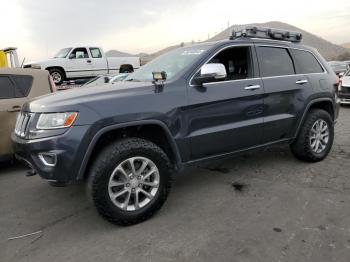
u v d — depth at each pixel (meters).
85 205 3.83
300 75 4.68
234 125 3.90
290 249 2.75
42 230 3.29
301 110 4.61
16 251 2.92
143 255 2.78
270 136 4.34
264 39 4.45
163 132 3.44
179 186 4.25
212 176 4.54
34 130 3.07
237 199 3.78
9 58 13.15
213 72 3.50
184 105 3.49
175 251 2.81
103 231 3.20
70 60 15.53
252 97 4.04
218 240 2.94
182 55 4.12
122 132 3.36
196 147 3.64
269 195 3.84
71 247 2.95
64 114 2.97
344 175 4.36
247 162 5.05
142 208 3.28
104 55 16.58
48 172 2.99
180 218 3.38
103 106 3.08
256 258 2.65
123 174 3.16
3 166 5.59
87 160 3.02
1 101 5.15
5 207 3.86
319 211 3.38
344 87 11.15
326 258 2.61
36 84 5.62
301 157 4.84
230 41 4.07
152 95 3.34
